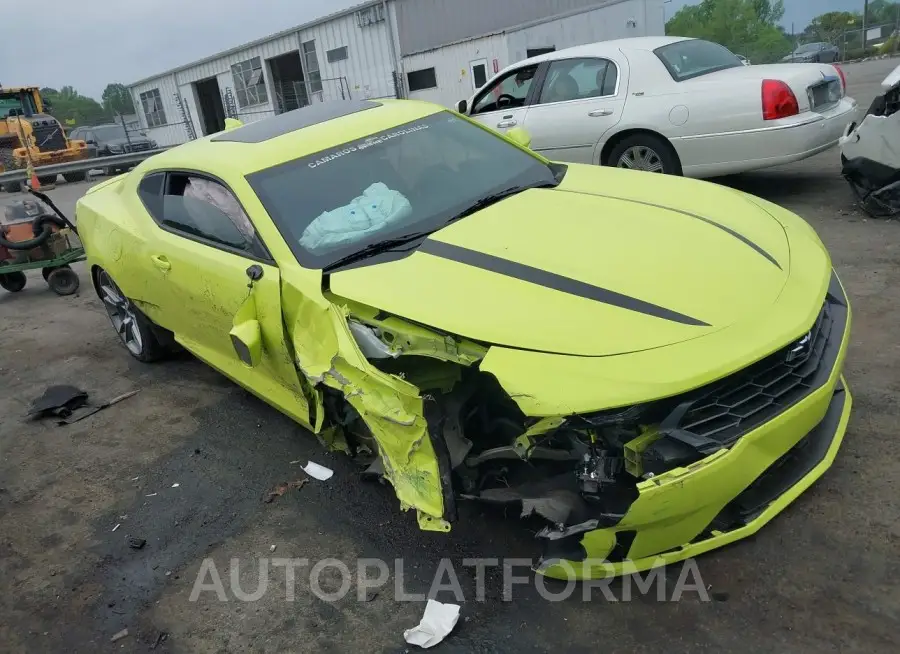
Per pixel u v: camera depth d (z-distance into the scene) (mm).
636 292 2500
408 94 20375
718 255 2736
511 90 7707
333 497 3303
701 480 2152
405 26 19938
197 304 3680
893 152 5363
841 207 6152
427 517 2455
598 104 6812
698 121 6277
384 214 3279
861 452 2908
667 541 2289
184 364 5195
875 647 2102
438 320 2498
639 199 3305
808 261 2828
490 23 21312
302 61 23250
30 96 22469
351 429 3098
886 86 5512
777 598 2322
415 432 2443
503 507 2736
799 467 2609
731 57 7121
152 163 4402
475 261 2809
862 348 3709
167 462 3857
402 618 2539
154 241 3973
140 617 2762
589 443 2295
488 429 2717
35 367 5520
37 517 3545
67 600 2924
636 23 20391
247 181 3398
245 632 2602
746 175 7781
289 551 2980
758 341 2303
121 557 3133
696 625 2287
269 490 3445
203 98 29469
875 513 2582
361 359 2547
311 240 3143
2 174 18422
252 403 4410
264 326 3129
